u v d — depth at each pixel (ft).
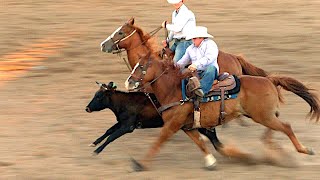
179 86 40.63
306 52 72.74
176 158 43.50
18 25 84.89
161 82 40.63
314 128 50.03
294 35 79.15
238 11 92.17
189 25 45.93
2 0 99.19
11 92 60.29
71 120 52.24
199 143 41.37
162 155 44.06
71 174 40.45
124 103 42.91
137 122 43.21
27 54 73.15
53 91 60.70
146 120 43.19
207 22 86.33
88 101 57.67
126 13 91.20
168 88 40.57
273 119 40.81
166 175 40.06
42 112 54.34
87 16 89.56
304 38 77.92
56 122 51.70
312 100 41.83
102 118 52.75
